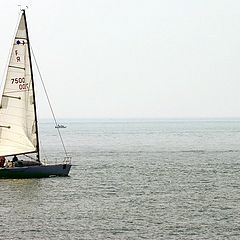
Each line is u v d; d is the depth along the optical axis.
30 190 93.44
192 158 165.00
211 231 65.38
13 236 63.09
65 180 105.75
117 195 90.38
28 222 69.94
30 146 103.62
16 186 96.94
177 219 71.56
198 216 73.50
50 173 105.75
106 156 173.38
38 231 65.31
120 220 71.06
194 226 67.75
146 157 169.38
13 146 102.94
